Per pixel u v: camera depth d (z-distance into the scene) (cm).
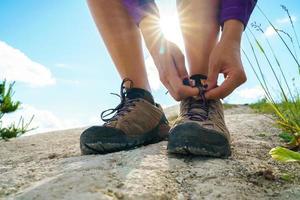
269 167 38
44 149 73
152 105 48
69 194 29
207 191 32
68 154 54
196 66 42
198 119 41
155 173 34
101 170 35
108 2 45
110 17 45
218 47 36
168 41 37
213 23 41
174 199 31
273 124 70
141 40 48
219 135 40
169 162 38
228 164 38
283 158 36
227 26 36
